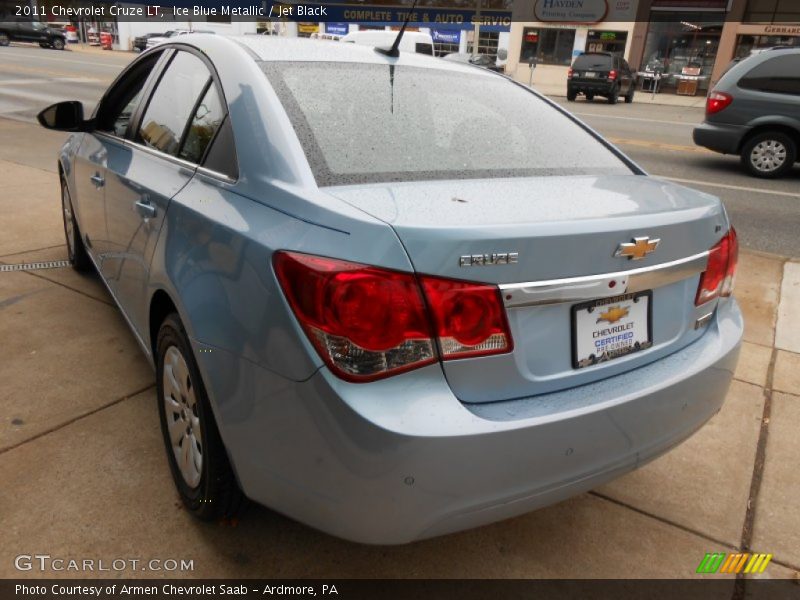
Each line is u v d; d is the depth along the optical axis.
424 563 2.31
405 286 1.67
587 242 1.85
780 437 3.15
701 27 27.81
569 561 2.37
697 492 2.76
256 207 1.99
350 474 1.71
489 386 1.81
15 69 22.09
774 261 5.81
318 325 1.69
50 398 3.12
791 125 9.50
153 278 2.43
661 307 2.16
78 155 3.82
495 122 2.62
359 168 2.09
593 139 2.82
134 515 2.42
